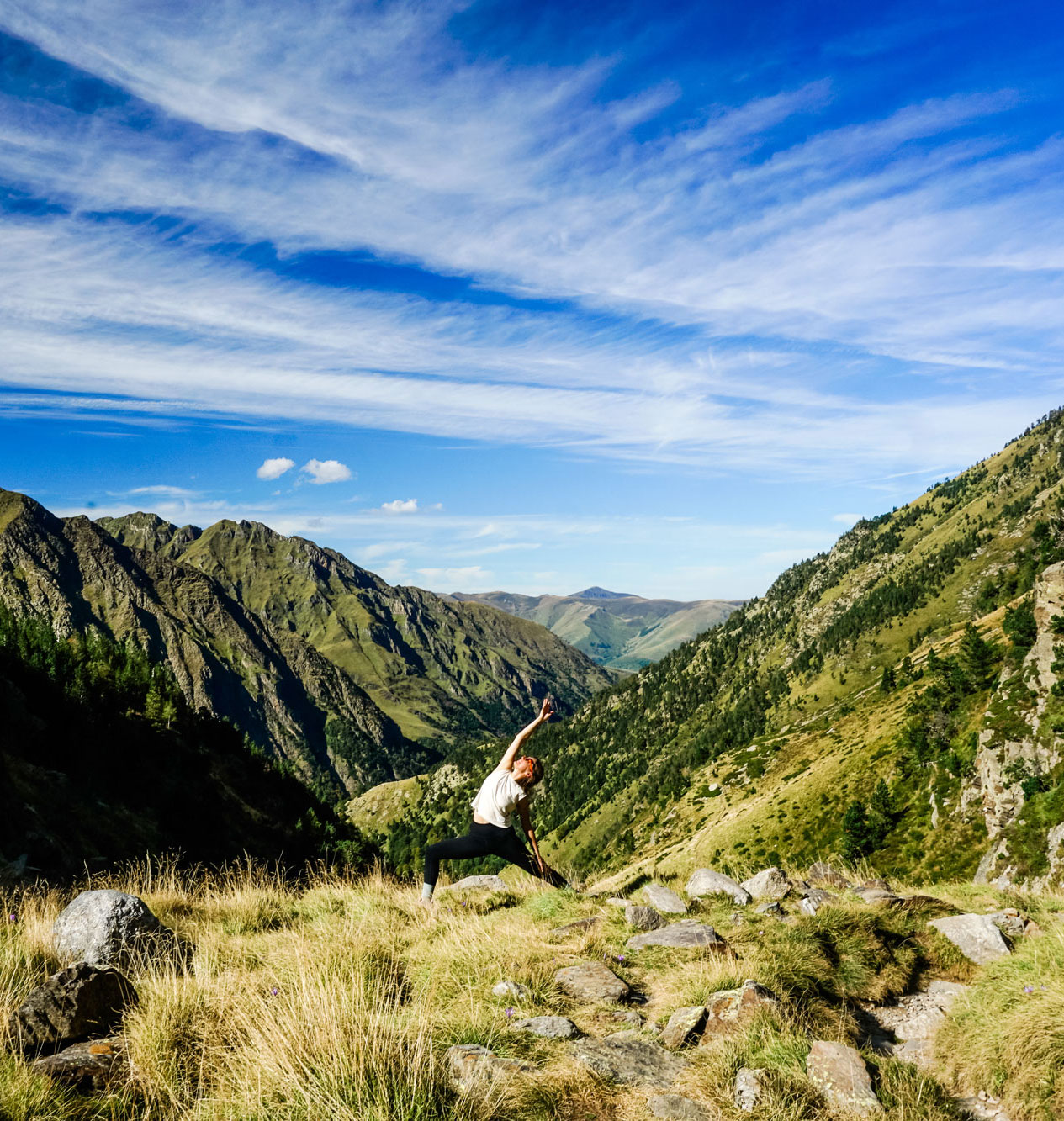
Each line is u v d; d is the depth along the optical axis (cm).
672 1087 416
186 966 588
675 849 12575
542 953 638
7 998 454
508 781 766
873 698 14912
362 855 8131
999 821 7281
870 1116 388
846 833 8881
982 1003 534
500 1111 371
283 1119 350
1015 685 8075
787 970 564
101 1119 354
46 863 3403
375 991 514
